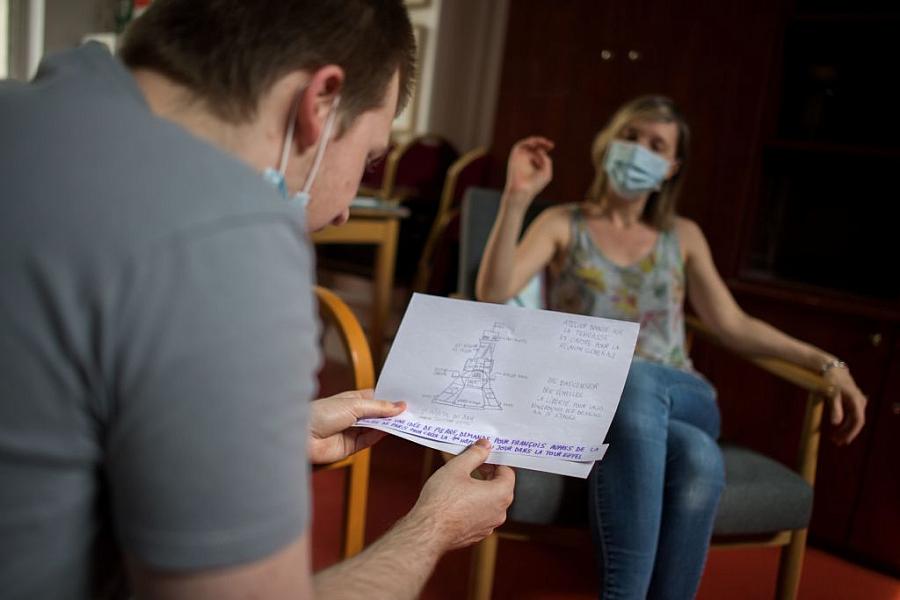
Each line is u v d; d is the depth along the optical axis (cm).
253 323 42
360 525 136
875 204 204
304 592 47
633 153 170
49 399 41
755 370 214
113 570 50
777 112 218
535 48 270
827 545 206
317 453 89
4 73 528
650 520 123
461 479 76
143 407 40
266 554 43
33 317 40
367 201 268
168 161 44
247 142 55
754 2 215
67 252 40
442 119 384
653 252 177
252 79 54
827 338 202
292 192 60
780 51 212
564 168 267
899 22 196
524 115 276
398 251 362
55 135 44
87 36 546
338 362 318
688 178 229
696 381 152
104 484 46
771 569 192
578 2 257
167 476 41
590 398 84
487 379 87
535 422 84
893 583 191
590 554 194
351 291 401
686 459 129
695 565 128
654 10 238
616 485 125
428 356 89
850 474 200
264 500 43
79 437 42
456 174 315
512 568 183
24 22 523
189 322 41
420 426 85
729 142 221
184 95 54
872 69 209
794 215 218
